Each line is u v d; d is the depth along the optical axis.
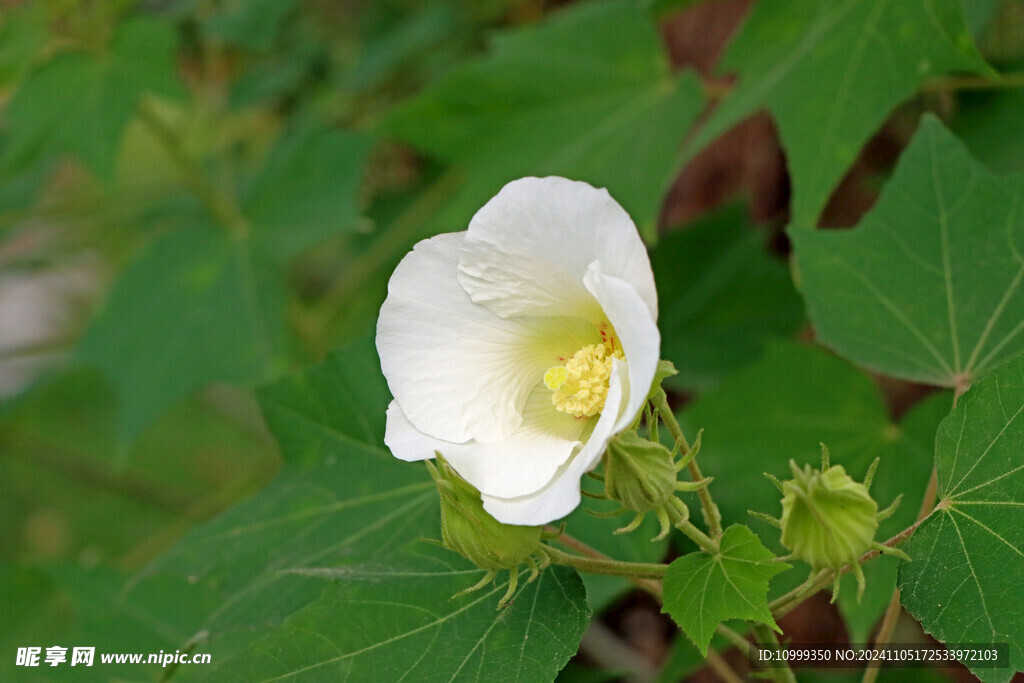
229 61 1.58
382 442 0.97
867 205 1.15
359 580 0.89
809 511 0.84
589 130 1.12
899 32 0.99
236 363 1.19
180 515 1.66
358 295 1.41
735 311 1.19
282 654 0.87
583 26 1.13
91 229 1.62
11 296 1.98
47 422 1.93
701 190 1.26
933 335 0.95
